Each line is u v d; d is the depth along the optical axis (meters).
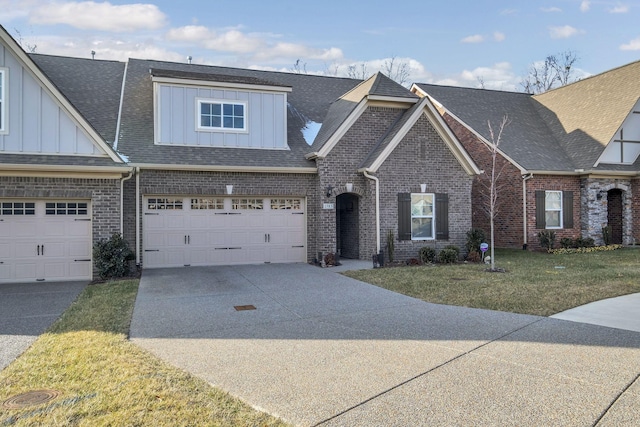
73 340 6.40
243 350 6.03
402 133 15.03
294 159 15.15
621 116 19.06
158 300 9.26
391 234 14.68
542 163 18.88
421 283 10.95
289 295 9.77
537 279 11.23
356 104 15.82
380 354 5.81
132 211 13.33
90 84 16.55
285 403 4.39
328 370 5.26
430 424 3.96
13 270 11.90
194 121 14.58
